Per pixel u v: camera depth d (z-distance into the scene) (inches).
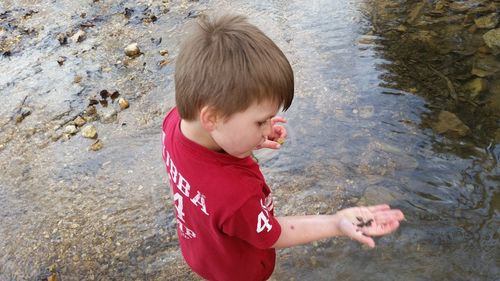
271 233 30.3
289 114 60.7
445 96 60.7
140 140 61.5
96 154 60.4
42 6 90.7
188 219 32.5
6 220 54.3
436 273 44.3
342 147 56.3
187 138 29.5
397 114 59.2
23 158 61.2
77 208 54.5
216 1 84.2
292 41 71.7
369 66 66.3
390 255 46.0
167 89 68.2
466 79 62.9
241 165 29.2
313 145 56.9
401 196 50.9
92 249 50.1
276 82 27.0
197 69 27.1
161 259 48.5
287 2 80.6
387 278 44.4
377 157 54.8
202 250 34.0
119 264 48.5
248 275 34.9
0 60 78.3
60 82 71.9
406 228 47.9
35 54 78.5
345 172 53.8
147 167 58.0
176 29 79.0
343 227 32.0
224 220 29.2
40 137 63.7
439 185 51.4
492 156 53.4
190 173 29.5
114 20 83.8
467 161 53.3
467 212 48.9
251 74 26.3
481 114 58.0
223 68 26.4
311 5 79.2
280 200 52.0
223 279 35.4
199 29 28.5
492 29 70.1
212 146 29.4
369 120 58.9
